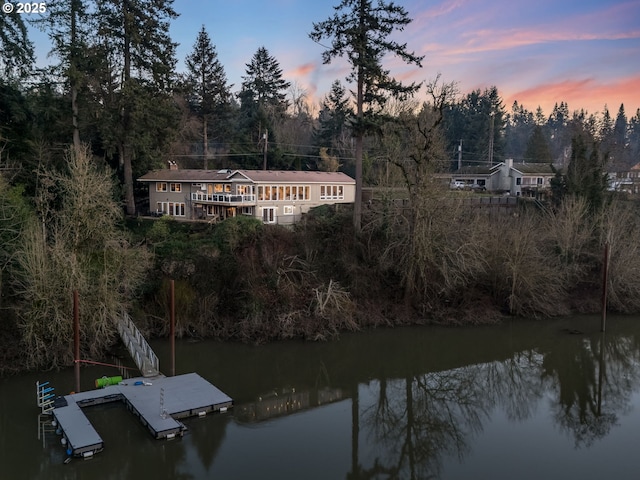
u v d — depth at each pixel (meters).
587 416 21.61
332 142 66.06
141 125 37.75
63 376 23.41
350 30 31.39
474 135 89.56
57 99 35.12
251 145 58.41
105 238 25.27
